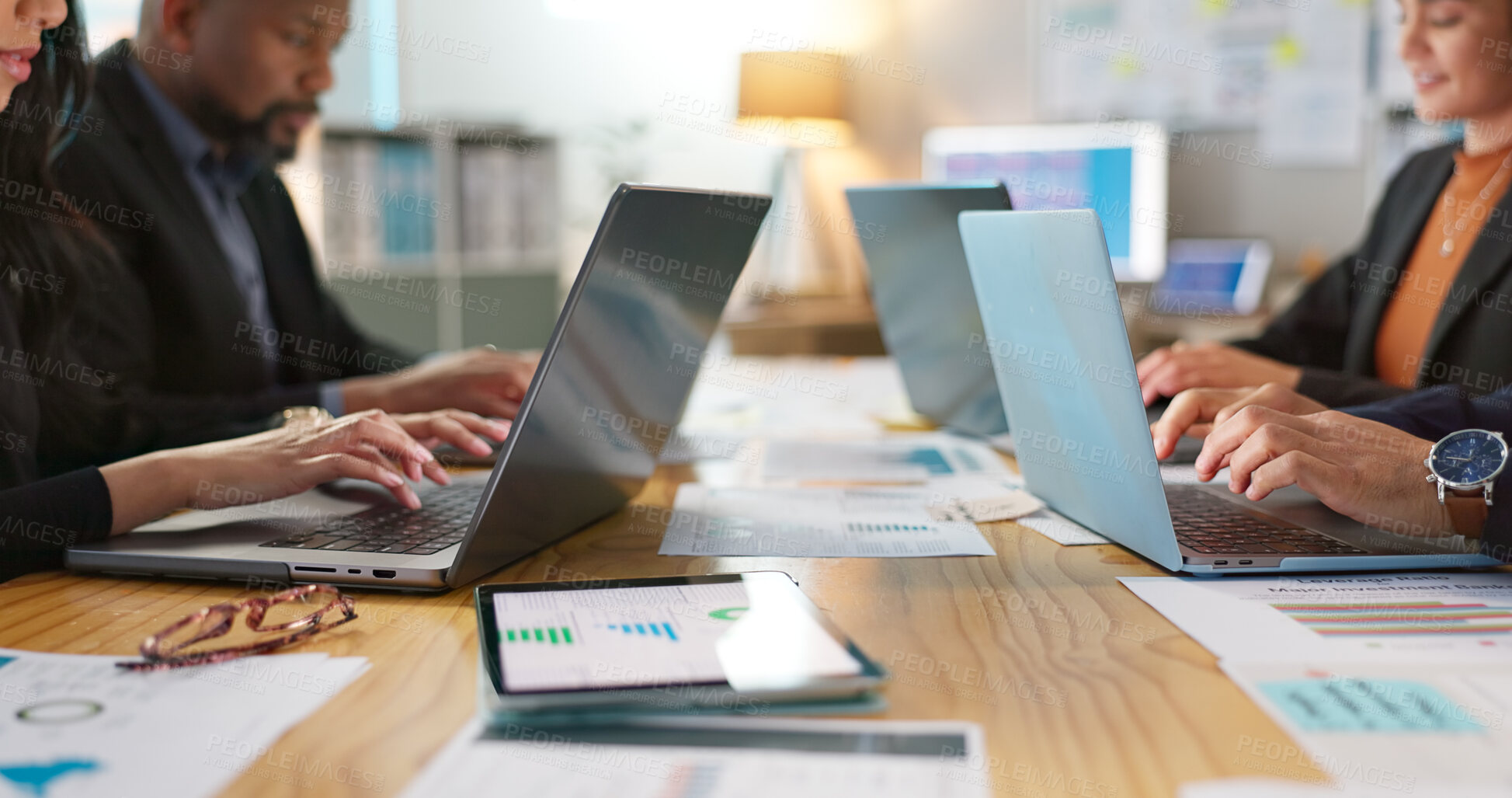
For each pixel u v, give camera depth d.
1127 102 4.08
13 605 0.72
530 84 4.41
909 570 0.81
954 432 1.54
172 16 1.83
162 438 1.31
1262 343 2.00
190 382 1.65
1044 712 0.53
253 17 1.86
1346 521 0.89
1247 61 3.95
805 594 0.75
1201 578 0.78
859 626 0.67
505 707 0.50
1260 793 0.44
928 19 4.26
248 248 1.96
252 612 0.65
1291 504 0.96
